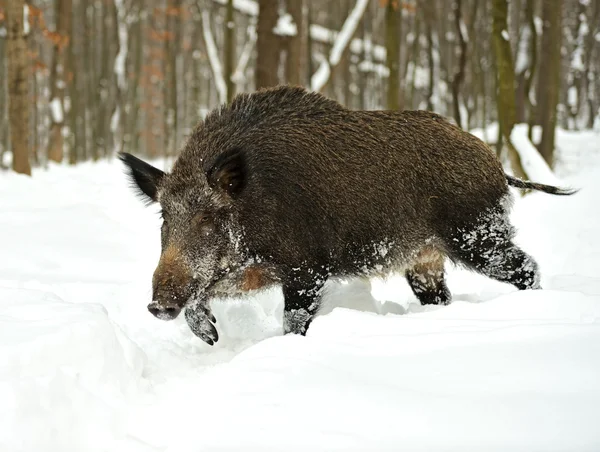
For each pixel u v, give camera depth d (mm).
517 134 13898
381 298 9000
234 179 6523
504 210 7746
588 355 4363
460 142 7617
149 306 6145
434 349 4676
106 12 36844
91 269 9188
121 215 12320
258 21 14742
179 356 5992
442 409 3844
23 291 5914
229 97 18797
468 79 36875
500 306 5613
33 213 11000
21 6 14969
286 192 6805
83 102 35094
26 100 15203
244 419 3932
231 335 7297
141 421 4246
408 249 7523
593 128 32688
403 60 37594
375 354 4684
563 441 3428
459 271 9695
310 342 4984
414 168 7367
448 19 38219
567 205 12258
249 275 6918
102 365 4523
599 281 7773
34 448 3773
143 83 44000
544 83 17266
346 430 3715
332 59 19156
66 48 28828
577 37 34375
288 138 7012
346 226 7125
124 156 7164
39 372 4215
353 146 7219
